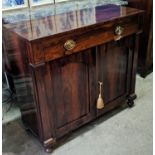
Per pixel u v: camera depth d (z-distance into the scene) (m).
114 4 1.77
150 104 1.88
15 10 1.52
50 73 1.23
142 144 1.51
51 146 1.45
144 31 2.06
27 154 1.47
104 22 1.30
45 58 1.16
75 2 1.76
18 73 1.39
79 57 1.31
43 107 1.29
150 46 2.15
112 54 1.50
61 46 1.19
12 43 1.31
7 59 1.60
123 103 1.84
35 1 1.59
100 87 1.53
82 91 1.45
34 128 1.49
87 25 1.24
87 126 1.68
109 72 1.55
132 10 1.54
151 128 1.63
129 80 1.75
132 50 1.62
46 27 1.25
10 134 1.65
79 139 1.57
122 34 1.46
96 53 1.39
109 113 1.80
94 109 1.59
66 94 1.37
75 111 1.48
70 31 1.17
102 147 1.50
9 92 2.02
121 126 1.67
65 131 1.49
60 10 1.58
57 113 1.39
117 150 1.47
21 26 1.30
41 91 1.24
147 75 2.31
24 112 1.56
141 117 1.75
